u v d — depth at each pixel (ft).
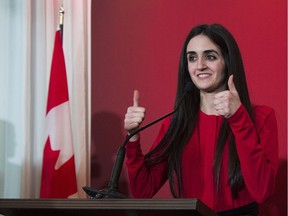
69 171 10.68
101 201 5.26
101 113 11.79
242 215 7.37
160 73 11.29
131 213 5.36
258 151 6.84
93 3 12.15
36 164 11.71
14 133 11.62
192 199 4.98
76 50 11.87
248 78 10.35
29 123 11.62
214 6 10.86
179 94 8.05
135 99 7.19
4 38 11.82
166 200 5.06
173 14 11.30
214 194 7.48
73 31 11.98
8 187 11.48
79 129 11.60
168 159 8.00
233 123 6.77
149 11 11.57
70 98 11.78
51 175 10.62
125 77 11.64
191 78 7.86
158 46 11.39
